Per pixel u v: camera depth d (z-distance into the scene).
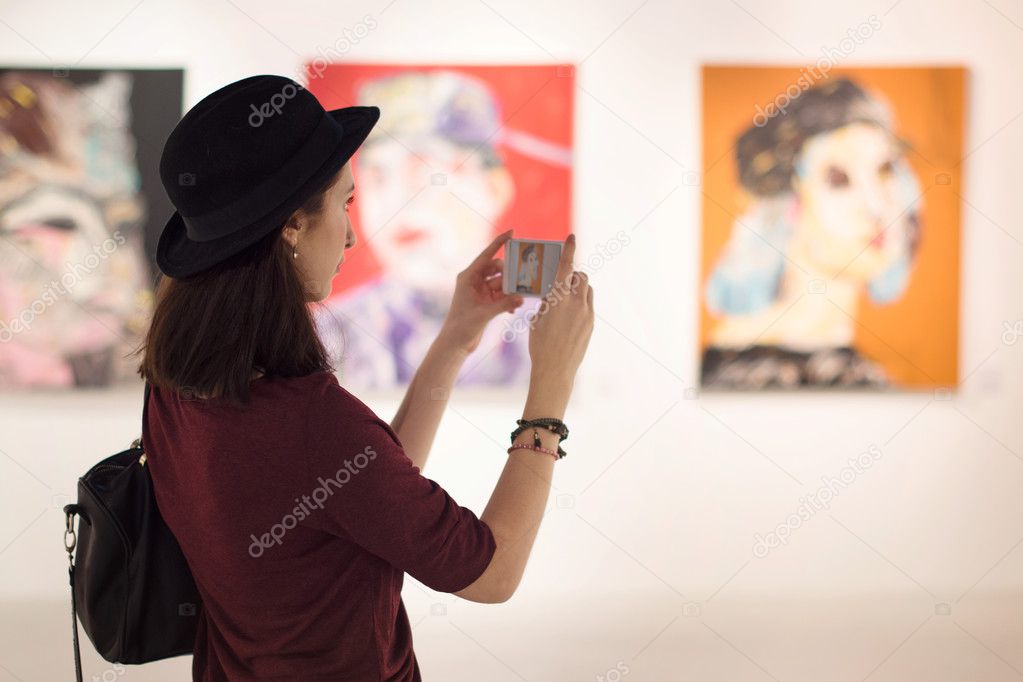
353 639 1.06
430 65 4.19
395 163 4.19
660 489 4.25
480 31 4.20
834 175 4.23
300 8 4.18
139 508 1.17
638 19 4.21
